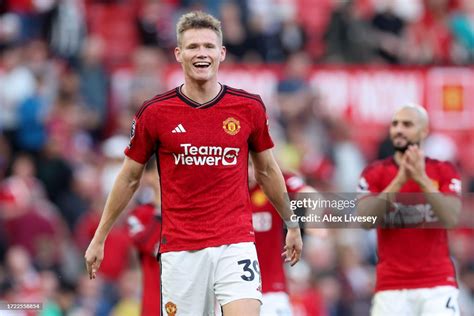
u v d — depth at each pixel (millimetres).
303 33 69812
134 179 28500
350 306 51188
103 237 28828
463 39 71812
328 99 65688
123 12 70250
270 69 64875
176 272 27859
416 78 66125
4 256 53844
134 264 48812
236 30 68062
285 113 64250
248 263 27594
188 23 27766
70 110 64375
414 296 34156
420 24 71250
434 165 34438
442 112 66312
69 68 66312
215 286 27750
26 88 64062
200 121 27719
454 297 34219
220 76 64625
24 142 62906
